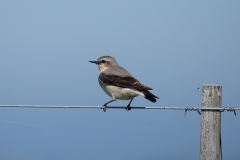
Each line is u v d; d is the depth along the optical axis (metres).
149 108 11.74
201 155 10.56
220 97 10.51
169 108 11.43
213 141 10.47
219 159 10.53
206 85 10.58
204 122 10.57
